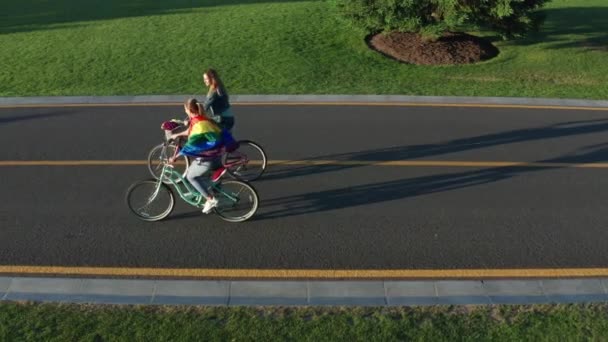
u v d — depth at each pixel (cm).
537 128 1379
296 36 2238
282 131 1351
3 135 1341
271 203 1011
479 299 725
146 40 2227
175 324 666
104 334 647
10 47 2205
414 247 866
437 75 1933
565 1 2956
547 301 720
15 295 733
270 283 764
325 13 2489
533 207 991
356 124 1402
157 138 1316
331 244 874
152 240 888
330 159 1194
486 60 2092
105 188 1064
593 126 1391
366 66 1991
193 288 755
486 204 1002
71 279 778
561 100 1617
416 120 1434
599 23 2520
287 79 1855
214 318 680
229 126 1075
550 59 2097
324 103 1576
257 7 2634
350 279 785
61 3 2814
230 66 1973
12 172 1132
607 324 667
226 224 938
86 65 2000
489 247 866
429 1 1977
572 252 852
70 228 923
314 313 691
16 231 911
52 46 2197
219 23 2408
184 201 1014
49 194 1039
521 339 643
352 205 1001
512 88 1789
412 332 655
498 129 1371
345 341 639
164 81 1847
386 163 1174
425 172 1132
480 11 2008
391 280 782
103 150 1245
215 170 927
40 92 1750
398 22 2002
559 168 1150
